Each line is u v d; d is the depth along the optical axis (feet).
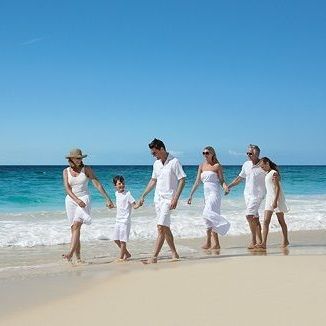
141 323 13.89
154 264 25.31
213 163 32.19
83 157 26.45
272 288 17.37
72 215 26.68
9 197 84.48
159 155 26.40
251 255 28.76
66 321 14.37
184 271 21.47
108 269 23.89
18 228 41.39
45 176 131.54
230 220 48.47
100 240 37.04
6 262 27.35
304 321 13.47
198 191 99.04
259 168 32.73
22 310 15.75
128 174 190.80
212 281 18.97
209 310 14.85
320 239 39.04
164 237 26.55
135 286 18.75
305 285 17.76
